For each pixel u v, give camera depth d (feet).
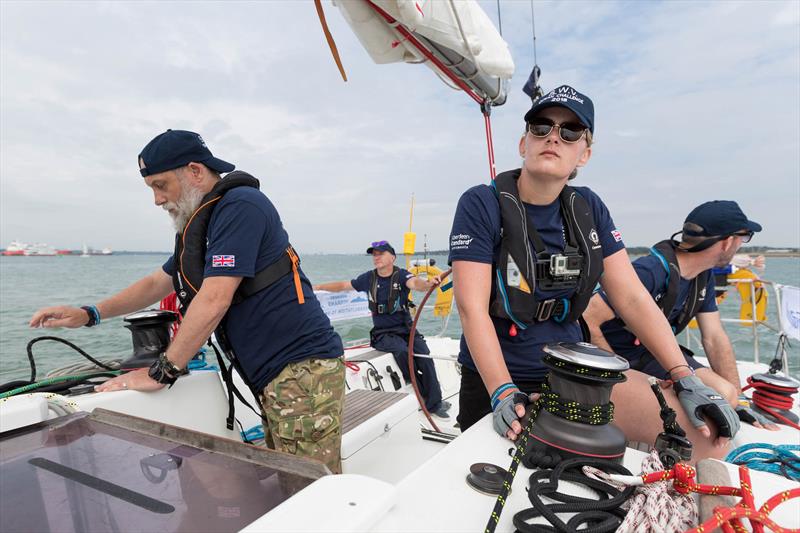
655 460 2.74
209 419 5.79
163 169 5.19
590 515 2.25
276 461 2.43
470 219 4.32
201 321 4.76
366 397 7.57
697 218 6.16
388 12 6.20
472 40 7.12
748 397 7.67
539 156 4.03
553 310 4.43
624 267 4.80
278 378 5.23
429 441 9.34
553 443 2.87
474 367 4.94
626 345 6.31
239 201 4.96
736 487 2.29
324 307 15.24
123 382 4.92
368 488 2.03
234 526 2.01
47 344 32.58
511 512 2.38
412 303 15.19
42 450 2.85
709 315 7.38
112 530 2.02
